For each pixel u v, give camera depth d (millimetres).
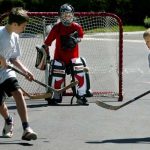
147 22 44844
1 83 9086
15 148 8891
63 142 9367
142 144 9258
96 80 16766
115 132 10148
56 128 10461
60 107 12656
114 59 18203
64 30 12922
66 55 12992
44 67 13039
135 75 18625
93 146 9102
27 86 15484
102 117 11508
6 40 9102
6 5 44438
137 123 10938
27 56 19250
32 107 12664
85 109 12398
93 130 10305
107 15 13688
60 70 12938
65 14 12797
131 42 34281
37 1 44969
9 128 9625
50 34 12945
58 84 12922
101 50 22562
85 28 16188
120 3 46375
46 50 12977
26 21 9047
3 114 9570
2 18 13219
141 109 12414
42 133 10031
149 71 19766
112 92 14406
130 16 46906
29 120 11195
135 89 15422
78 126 10648
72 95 13984
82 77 12945
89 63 20031
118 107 10258
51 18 13797
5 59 9070
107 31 15352
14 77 9133
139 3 47000
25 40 16469
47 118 11414
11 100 13578
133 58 24547
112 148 8977
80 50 23203
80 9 45188
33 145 9109
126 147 9047
